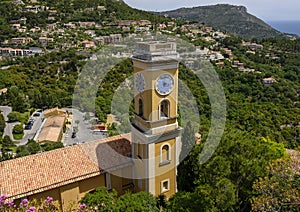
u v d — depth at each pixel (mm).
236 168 21266
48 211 12484
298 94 78562
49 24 183750
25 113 90312
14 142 69375
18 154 52781
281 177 18953
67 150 26203
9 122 83500
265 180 18906
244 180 21266
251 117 58750
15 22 187250
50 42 147250
